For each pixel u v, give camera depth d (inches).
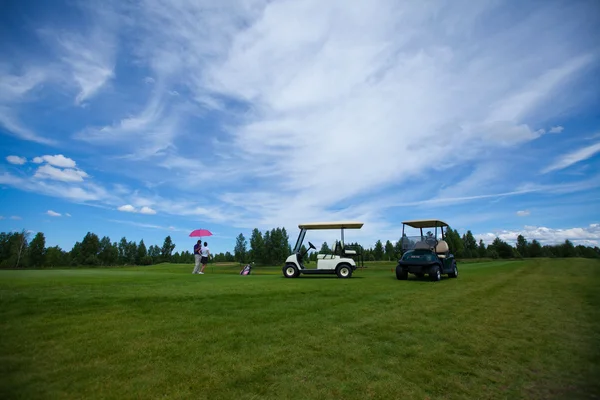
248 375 146.7
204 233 699.4
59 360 156.7
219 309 260.1
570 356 173.3
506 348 184.4
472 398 129.8
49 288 309.1
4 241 1941.4
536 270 727.1
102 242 2442.2
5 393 125.0
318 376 147.2
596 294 353.1
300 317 243.3
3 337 182.9
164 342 184.4
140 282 390.6
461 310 272.4
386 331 212.4
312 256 615.2
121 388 132.5
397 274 525.0
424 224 585.3
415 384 141.1
